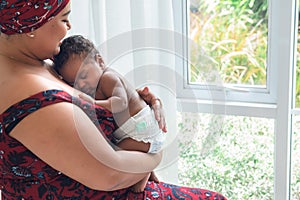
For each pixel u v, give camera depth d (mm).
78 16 2064
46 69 1344
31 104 1192
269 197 2186
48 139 1188
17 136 1215
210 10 2121
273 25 2008
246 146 2160
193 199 1493
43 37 1257
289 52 1947
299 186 2129
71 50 1334
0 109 1226
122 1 1977
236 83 2148
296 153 2100
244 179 2205
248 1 2047
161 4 1944
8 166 1278
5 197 1383
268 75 2070
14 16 1205
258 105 2072
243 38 2094
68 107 1206
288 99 1993
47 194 1309
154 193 1468
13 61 1271
